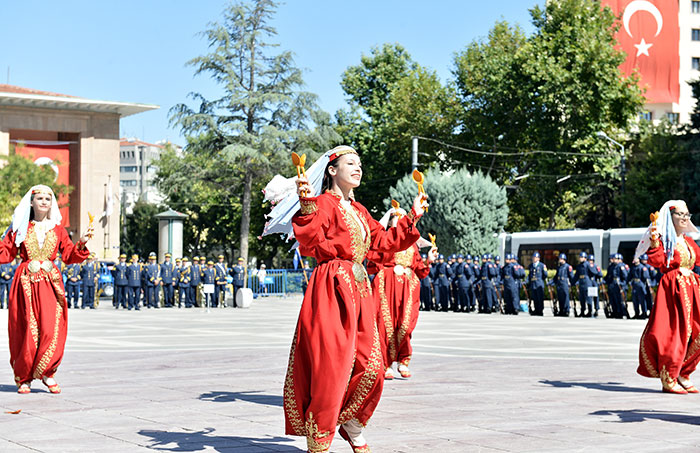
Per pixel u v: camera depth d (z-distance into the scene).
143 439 7.04
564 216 59.62
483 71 54.72
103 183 54.97
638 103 52.22
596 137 51.44
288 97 51.47
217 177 54.59
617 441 6.99
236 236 74.62
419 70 58.66
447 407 8.79
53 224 10.33
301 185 5.91
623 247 39.59
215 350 15.80
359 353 6.02
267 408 8.76
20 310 10.02
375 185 59.72
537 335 19.94
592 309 31.92
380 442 6.91
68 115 54.06
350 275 6.05
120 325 24.25
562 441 6.97
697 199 47.81
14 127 52.50
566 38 51.53
